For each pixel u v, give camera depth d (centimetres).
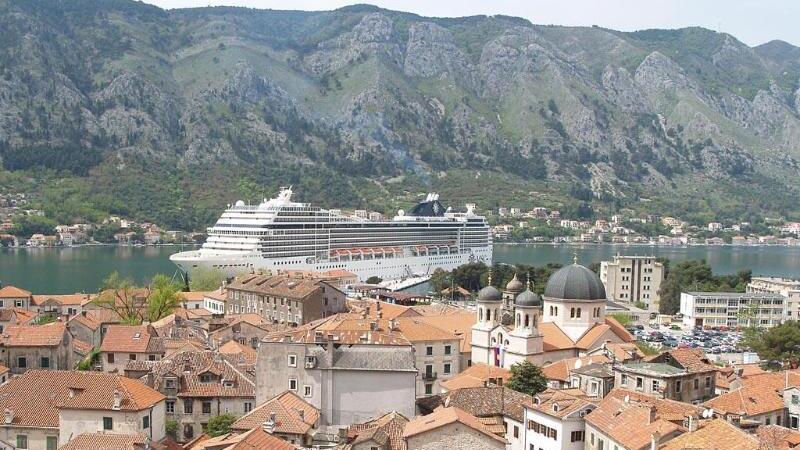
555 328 18625
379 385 12862
